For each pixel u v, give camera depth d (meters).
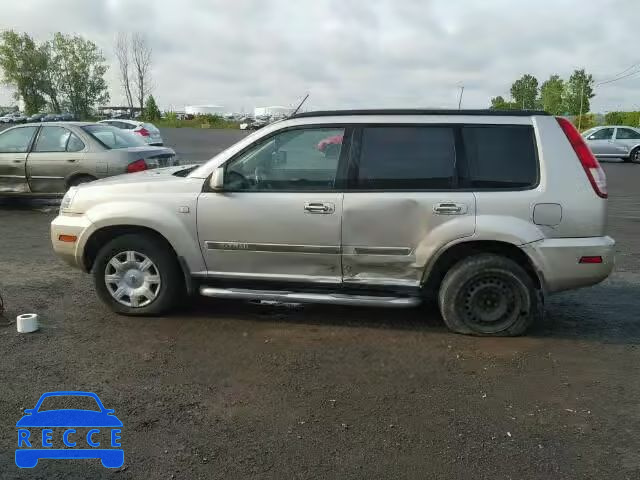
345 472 2.97
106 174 10.46
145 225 5.02
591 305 5.76
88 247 5.30
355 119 4.84
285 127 4.90
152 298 5.20
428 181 4.71
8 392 3.79
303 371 4.15
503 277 4.70
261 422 3.45
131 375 4.06
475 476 2.95
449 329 4.93
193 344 4.63
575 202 4.58
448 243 4.64
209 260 5.02
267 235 4.86
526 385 3.97
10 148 10.98
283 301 4.93
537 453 3.16
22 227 9.74
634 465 3.06
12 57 63.88
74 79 65.88
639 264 7.46
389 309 5.54
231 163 4.95
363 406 3.66
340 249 4.78
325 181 4.81
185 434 3.32
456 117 4.78
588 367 4.27
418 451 3.16
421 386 3.94
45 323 5.08
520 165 4.66
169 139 40.19
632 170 22.25
